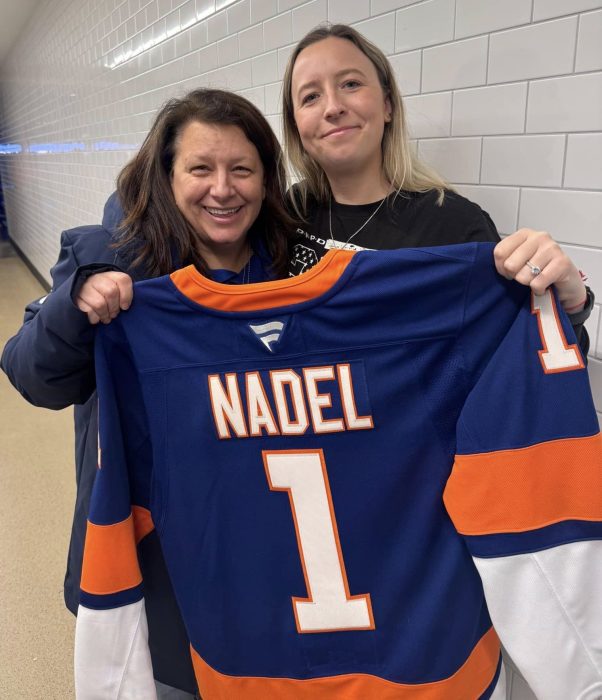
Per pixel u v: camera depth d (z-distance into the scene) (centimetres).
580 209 119
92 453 110
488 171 136
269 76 206
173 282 91
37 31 648
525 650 86
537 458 84
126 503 96
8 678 174
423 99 150
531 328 86
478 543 86
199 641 102
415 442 91
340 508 94
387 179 126
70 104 522
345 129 116
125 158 371
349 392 90
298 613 97
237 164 105
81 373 100
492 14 129
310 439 92
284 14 194
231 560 98
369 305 88
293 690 100
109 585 95
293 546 96
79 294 89
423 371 89
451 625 94
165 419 95
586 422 83
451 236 115
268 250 124
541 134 124
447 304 88
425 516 92
